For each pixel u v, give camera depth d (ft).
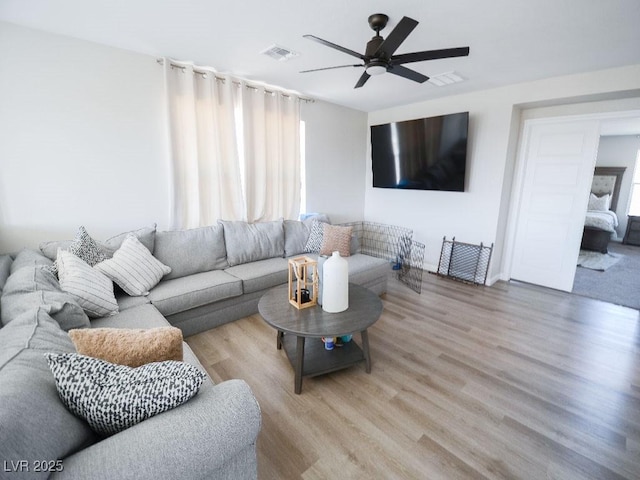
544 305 10.71
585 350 7.89
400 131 14.10
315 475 4.55
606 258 17.04
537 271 12.70
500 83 11.12
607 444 5.10
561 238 11.94
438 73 10.05
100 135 8.48
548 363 7.32
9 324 3.82
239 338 8.31
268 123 11.87
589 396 6.23
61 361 2.86
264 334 8.52
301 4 6.19
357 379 6.73
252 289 9.36
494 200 12.30
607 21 6.66
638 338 8.50
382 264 11.18
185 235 9.47
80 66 7.95
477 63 9.14
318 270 6.95
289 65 9.51
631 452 4.95
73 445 2.68
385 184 15.48
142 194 9.43
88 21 6.97
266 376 6.78
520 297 11.44
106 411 2.82
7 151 7.30
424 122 13.19
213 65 9.60
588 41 7.63
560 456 4.88
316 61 9.20
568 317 9.78
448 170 12.89
